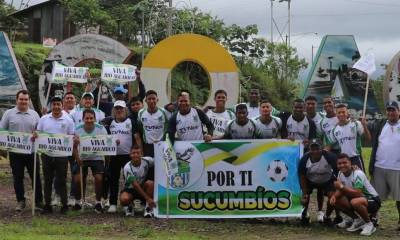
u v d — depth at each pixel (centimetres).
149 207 1049
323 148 1048
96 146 1064
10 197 1256
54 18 3566
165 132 1098
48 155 1057
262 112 1050
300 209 1032
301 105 1060
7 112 1080
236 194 1045
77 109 1173
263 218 1070
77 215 1059
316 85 1962
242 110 1044
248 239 900
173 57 1543
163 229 959
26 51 2512
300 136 1066
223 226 992
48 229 933
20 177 1083
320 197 1048
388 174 1014
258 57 3597
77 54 1717
